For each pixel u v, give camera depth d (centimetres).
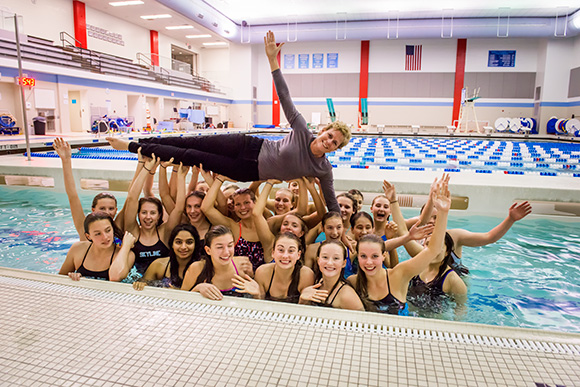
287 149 303
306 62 2433
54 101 1445
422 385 131
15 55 1270
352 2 1802
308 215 357
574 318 261
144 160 323
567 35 1989
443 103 2322
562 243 406
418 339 157
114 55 1853
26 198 570
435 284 287
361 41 2338
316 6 1884
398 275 245
